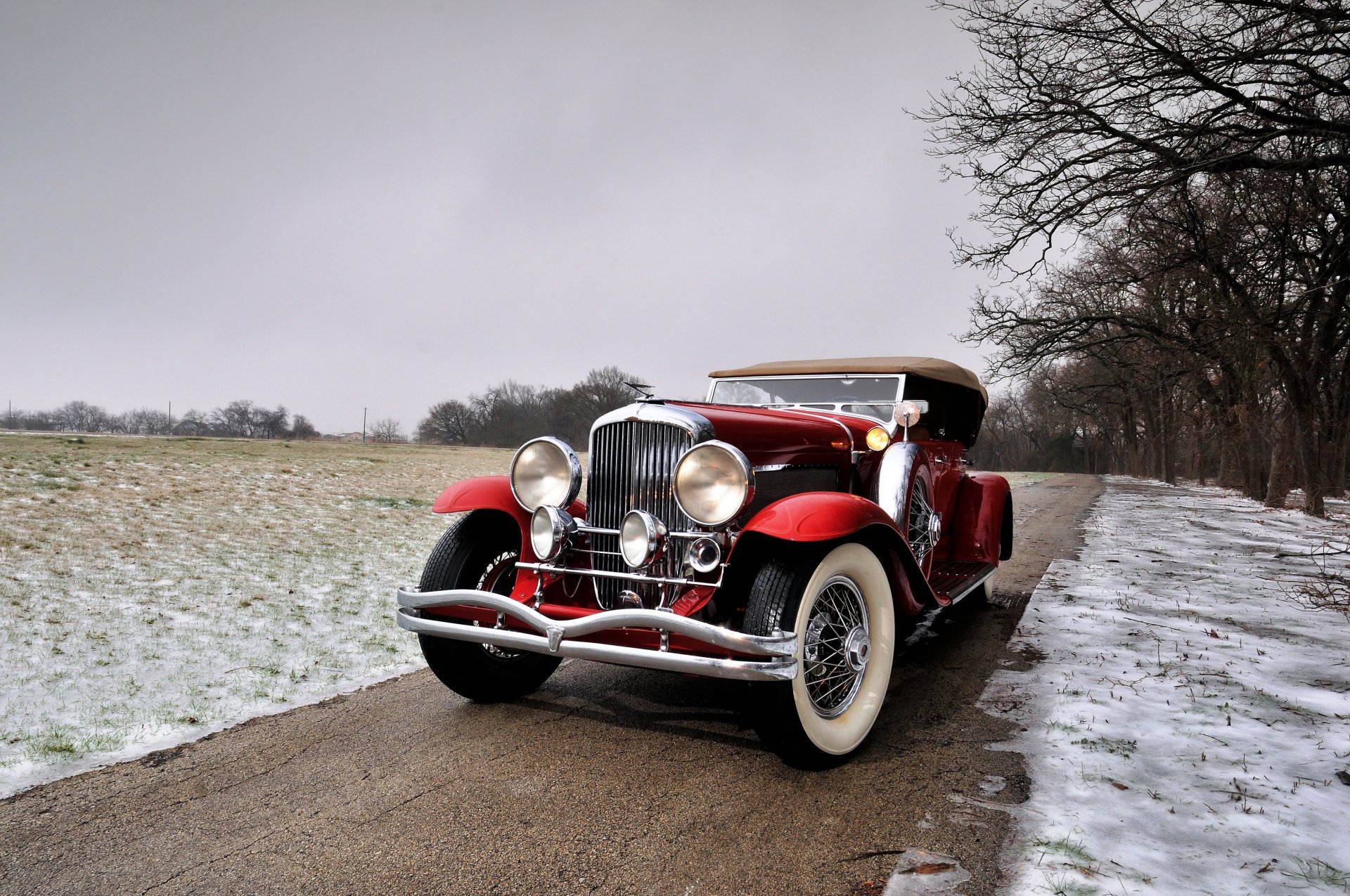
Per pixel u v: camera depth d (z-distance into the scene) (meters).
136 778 2.97
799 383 5.36
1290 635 5.17
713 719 3.66
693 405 3.59
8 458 14.91
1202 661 4.54
